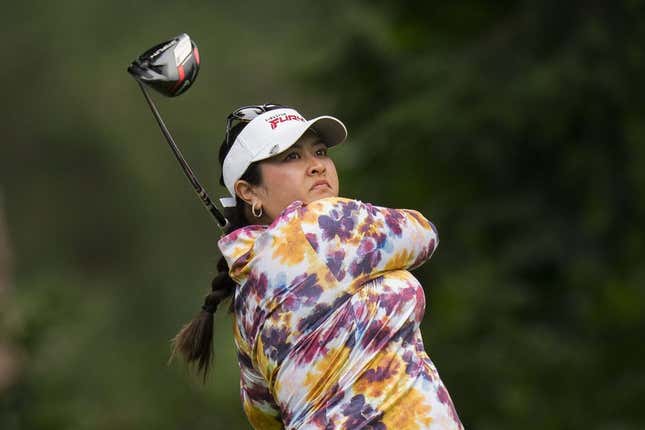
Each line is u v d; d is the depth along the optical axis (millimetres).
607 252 36750
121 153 100375
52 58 103750
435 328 36281
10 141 102750
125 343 64188
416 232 12383
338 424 11836
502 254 37438
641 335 35500
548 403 34344
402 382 11914
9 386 36281
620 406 34281
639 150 35000
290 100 94000
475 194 37812
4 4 105688
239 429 48000
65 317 37875
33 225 101000
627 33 34719
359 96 38750
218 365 49750
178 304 95000
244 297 12500
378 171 37562
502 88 36062
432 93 36812
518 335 34969
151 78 12695
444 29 39750
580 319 36375
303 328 12023
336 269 12008
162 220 100688
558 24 36469
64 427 36469
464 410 34781
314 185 12648
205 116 99312
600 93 34938
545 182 37531
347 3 39250
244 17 104812
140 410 46438
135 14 105312
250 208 13031
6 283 40594
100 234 102000
